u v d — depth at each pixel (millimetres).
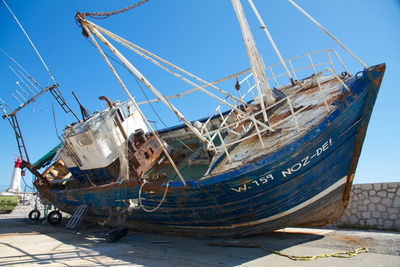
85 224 13414
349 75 8680
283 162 6520
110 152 11398
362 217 8750
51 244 8195
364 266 4680
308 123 7090
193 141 13461
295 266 4941
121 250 7043
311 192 7164
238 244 6918
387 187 8359
